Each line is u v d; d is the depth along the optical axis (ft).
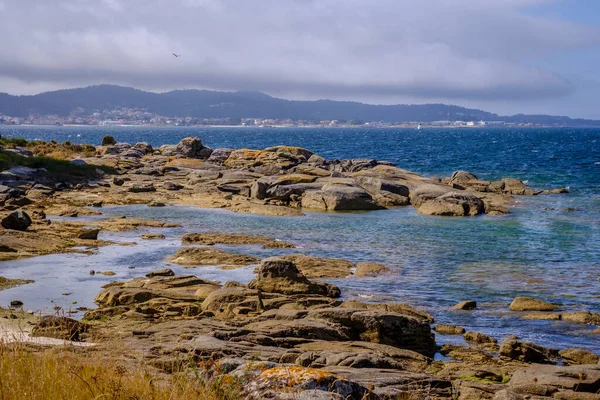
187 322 53.26
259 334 47.29
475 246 99.19
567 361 50.31
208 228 115.44
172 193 161.68
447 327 58.34
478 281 77.25
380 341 51.21
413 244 101.09
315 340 48.42
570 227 117.91
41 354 31.99
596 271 82.69
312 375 25.90
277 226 118.73
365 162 209.15
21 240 92.73
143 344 44.09
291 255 87.20
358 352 42.34
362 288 73.36
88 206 139.54
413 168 266.16
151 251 93.35
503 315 63.77
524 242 102.78
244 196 161.27
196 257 87.45
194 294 66.69
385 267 82.64
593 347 54.54
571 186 194.90
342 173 184.96
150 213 132.57
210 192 164.76
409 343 51.70
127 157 228.22
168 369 34.50
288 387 24.80
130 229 111.86
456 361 49.88
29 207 130.62
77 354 34.27
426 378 37.27
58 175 171.01
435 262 87.86
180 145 241.96
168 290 68.13
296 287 68.39
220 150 235.20
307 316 53.42
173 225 116.88
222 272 80.48
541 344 55.31
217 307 60.64
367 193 149.18
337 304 64.08
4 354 27.12
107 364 28.43
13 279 72.79
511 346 50.90
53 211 127.44
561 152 390.83
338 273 80.02
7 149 188.34
